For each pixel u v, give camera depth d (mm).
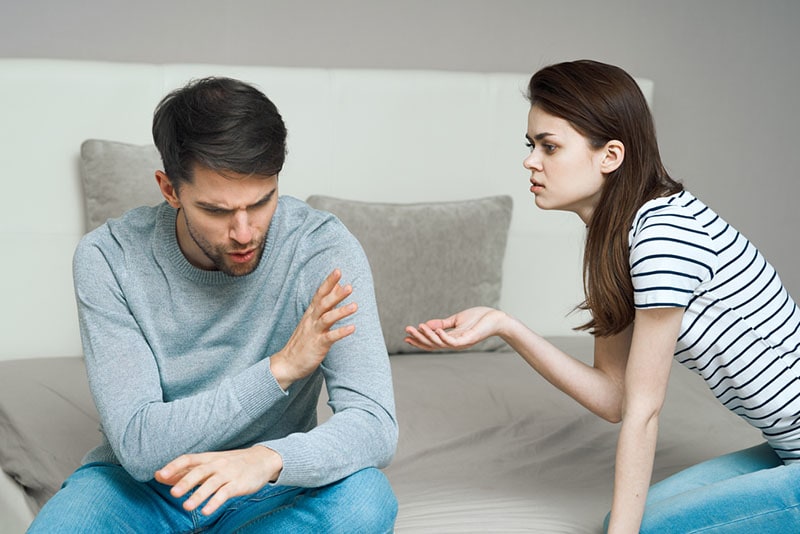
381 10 3252
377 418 1557
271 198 1505
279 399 1506
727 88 3590
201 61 3133
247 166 1425
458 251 2889
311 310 1485
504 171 3121
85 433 2217
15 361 2682
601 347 1891
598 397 1880
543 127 1734
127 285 1628
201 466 1355
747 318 1688
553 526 1819
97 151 2701
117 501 1566
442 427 2334
